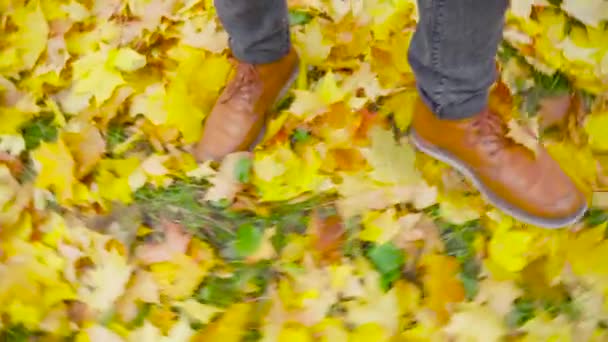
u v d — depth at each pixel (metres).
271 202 1.17
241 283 1.11
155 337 1.07
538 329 1.04
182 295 1.10
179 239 1.15
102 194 1.19
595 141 1.19
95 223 1.17
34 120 1.27
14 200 1.19
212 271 1.12
